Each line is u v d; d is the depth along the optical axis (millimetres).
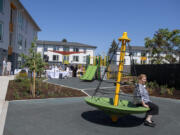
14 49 24531
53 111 6102
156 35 21391
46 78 18016
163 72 14312
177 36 20500
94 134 4133
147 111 4922
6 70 19000
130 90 11953
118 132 4355
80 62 54594
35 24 35719
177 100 9172
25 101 7180
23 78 12945
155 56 22172
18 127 4348
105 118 5504
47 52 53375
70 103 7699
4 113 5434
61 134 4027
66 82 15039
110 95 10242
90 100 5176
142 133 4379
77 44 56969
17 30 25375
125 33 5016
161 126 5062
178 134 4469
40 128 4355
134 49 50844
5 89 9297
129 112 4203
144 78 5082
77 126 4641
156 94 10883
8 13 21172
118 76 4973
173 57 21594
